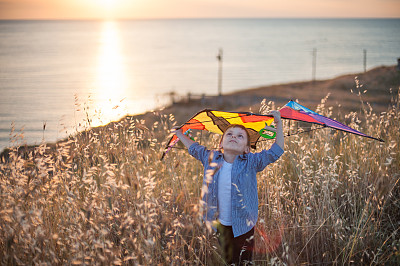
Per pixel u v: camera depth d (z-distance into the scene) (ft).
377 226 11.67
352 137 15.49
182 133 11.81
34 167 9.37
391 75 61.41
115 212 9.75
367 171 13.25
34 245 7.82
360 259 10.41
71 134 11.95
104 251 7.78
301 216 11.97
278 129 10.69
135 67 469.57
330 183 12.37
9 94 153.17
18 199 8.91
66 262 8.63
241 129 10.62
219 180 10.32
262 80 343.67
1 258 8.43
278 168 13.70
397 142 14.84
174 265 9.11
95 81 274.57
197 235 11.08
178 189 12.28
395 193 13.03
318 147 15.37
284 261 10.04
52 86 206.69
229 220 10.23
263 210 12.27
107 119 12.32
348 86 102.32
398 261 9.87
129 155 11.75
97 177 11.49
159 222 10.61
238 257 10.12
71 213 9.52
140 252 7.91
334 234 10.61
